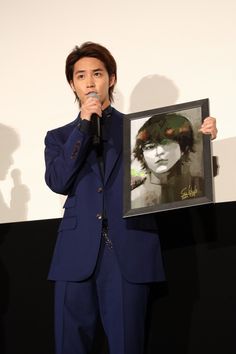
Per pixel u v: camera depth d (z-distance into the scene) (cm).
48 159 482
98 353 545
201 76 569
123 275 437
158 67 585
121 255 440
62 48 627
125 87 591
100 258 448
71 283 450
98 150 474
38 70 631
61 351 450
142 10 602
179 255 543
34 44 638
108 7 616
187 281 538
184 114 469
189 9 584
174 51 582
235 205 536
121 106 589
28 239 595
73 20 628
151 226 459
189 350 527
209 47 571
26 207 605
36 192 604
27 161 614
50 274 458
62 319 452
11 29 649
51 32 635
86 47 493
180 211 550
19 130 623
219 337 521
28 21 645
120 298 440
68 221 461
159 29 592
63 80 621
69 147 449
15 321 584
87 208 455
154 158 459
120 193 458
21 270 591
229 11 570
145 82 586
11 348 582
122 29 605
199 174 443
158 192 447
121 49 601
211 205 543
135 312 439
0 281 595
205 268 535
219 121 554
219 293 528
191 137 457
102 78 484
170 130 466
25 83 633
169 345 533
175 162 453
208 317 527
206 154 446
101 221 448
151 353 536
